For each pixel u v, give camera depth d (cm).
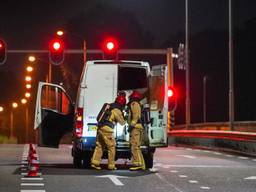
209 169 3331
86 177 2848
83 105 3234
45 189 2417
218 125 10106
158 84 3297
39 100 3375
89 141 3231
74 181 2689
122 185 2559
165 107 3297
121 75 3281
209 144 5562
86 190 2391
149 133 3262
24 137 17262
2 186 2509
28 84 11175
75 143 3259
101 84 3259
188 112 8150
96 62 3269
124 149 3269
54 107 3466
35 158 2920
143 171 3164
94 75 3262
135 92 3209
